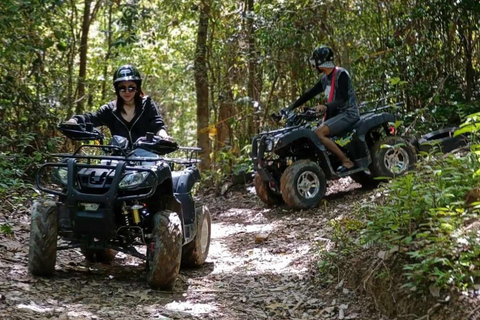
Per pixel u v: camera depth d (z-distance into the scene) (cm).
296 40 1178
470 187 527
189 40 1631
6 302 448
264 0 1240
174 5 1316
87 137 557
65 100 1258
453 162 571
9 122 1128
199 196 1192
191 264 638
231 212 980
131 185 516
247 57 1292
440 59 1139
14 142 1089
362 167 911
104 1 1386
